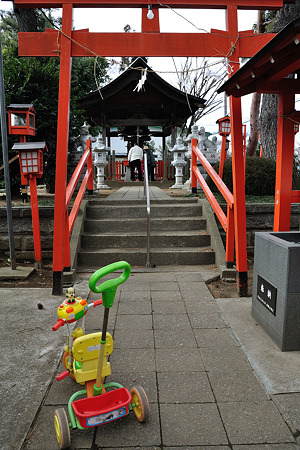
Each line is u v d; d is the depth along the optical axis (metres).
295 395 2.40
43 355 2.94
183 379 2.61
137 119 12.95
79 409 2.11
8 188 4.97
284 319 2.93
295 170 8.12
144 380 2.60
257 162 7.32
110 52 4.20
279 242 3.03
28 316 3.67
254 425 2.14
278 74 3.20
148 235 5.16
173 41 4.19
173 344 3.11
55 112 7.24
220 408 2.30
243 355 2.93
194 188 7.30
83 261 5.38
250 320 3.58
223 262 5.04
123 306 3.91
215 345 3.09
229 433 2.08
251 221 5.99
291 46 2.65
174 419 2.21
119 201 6.53
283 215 3.83
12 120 4.86
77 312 2.35
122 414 2.10
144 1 4.06
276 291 3.06
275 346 3.06
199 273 4.95
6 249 5.86
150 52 4.20
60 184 4.20
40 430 2.13
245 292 4.27
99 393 2.25
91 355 2.27
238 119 4.18
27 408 2.31
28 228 5.82
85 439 2.06
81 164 5.87
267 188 7.22
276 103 9.69
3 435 2.08
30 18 11.30
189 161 10.91
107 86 10.96
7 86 6.98
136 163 12.47
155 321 3.55
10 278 4.89
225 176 7.50
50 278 4.99
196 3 4.12
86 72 15.42
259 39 4.22
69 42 4.13
